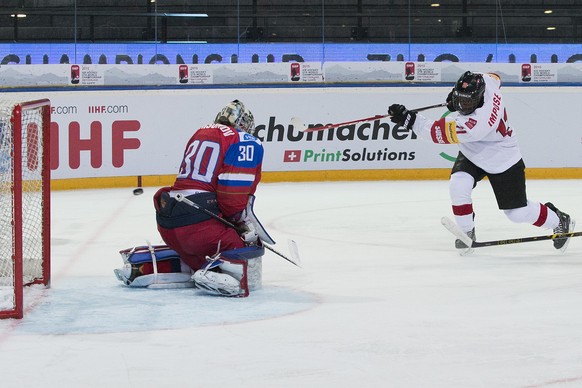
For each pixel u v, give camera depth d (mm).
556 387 4648
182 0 21891
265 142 19328
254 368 5043
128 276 7762
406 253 10180
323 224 12953
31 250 8086
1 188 7211
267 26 21984
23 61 20719
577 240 11164
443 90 19688
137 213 14344
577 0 22141
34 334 5926
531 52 21656
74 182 18266
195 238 7438
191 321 6336
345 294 7535
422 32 22281
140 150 18719
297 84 19344
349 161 19609
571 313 6668
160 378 4832
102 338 5801
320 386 4684
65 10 21719
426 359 5246
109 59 20891
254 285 7629
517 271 8852
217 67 19125
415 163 19766
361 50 21594
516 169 10023
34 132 8469
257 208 14969
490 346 5570
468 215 10164
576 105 19812
